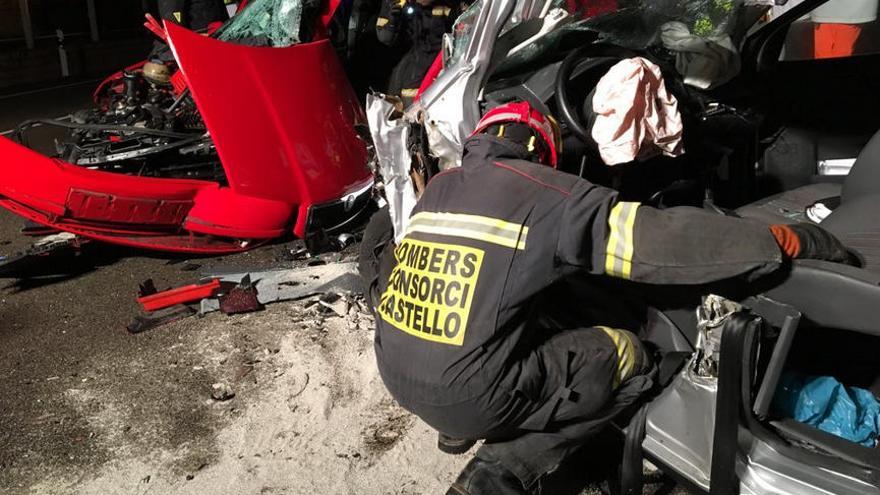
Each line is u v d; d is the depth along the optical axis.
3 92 11.18
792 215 2.72
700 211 1.83
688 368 1.94
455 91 2.52
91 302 3.66
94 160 3.94
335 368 2.96
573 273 1.89
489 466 2.00
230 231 3.95
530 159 2.04
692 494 1.94
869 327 1.77
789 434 1.79
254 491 2.33
